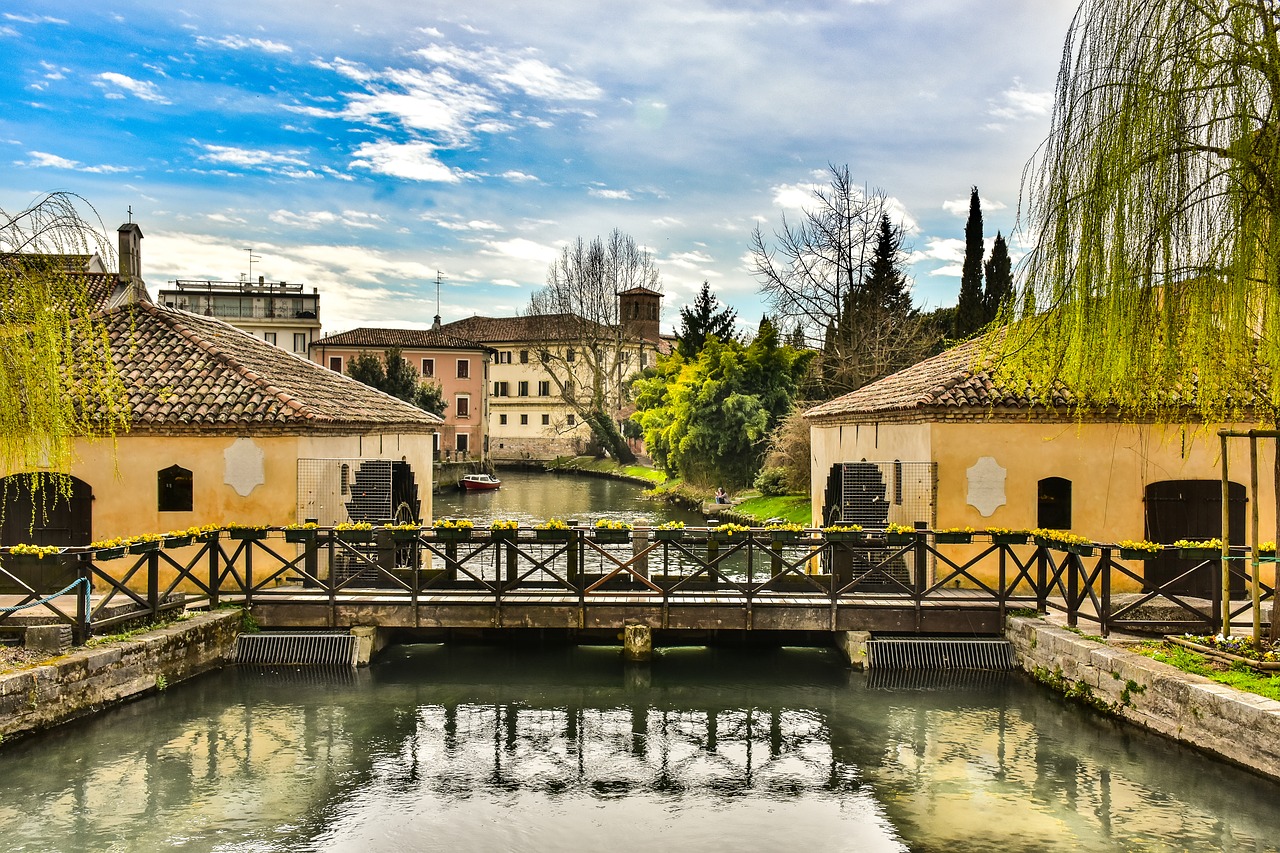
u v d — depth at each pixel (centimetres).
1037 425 1520
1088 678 1182
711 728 1186
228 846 855
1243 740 934
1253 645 1087
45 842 856
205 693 1294
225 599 1462
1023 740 1120
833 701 1281
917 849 850
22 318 1162
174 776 1014
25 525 1564
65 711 1098
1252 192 972
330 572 1441
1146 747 1064
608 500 4541
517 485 5644
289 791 983
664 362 5403
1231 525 1527
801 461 3469
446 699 1303
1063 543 1296
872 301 3872
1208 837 863
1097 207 1046
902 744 1118
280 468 1566
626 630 1450
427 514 2348
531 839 877
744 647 1565
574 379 6944
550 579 1919
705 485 4141
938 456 1516
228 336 2053
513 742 1138
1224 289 991
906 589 1495
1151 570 1527
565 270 6450
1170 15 1000
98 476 1568
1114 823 894
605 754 1099
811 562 2125
